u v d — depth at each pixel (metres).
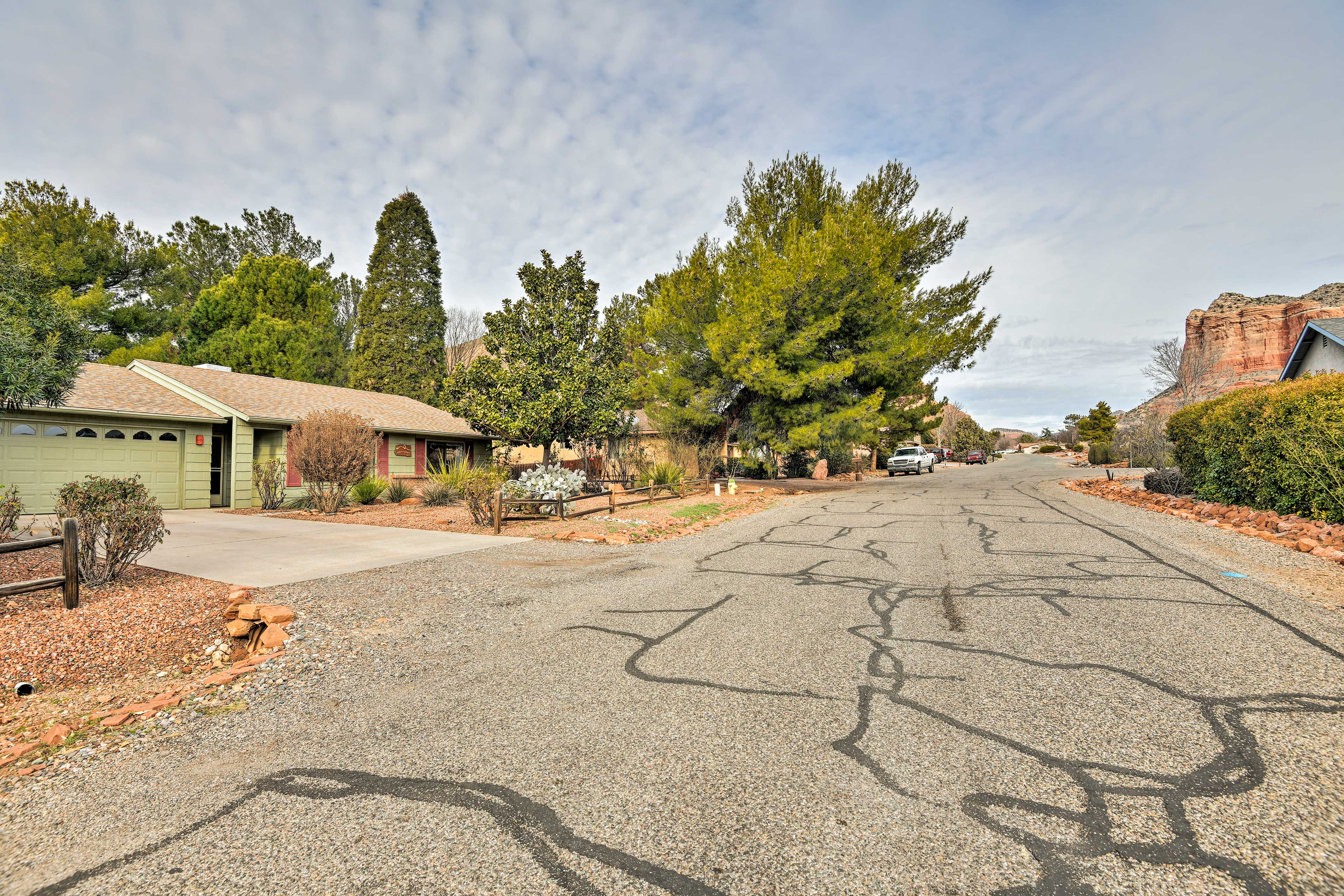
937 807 2.44
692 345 20.12
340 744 3.13
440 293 34.69
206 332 28.28
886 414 20.75
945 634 4.59
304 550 8.80
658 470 17.48
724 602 5.71
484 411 17.22
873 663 4.03
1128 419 56.62
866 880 2.05
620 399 19.52
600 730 3.19
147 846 2.36
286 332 27.83
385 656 4.45
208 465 16.17
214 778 2.86
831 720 3.23
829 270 16.81
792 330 18.47
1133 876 2.02
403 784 2.73
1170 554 7.30
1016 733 3.02
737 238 20.86
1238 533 8.62
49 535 9.49
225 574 7.10
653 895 2.02
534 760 2.90
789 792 2.57
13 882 2.18
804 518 12.12
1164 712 3.19
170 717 3.54
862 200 19.69
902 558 7.67
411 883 2.10
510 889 2.06
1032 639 4.40
